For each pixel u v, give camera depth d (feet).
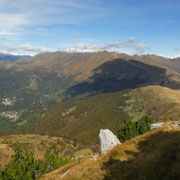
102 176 62.34
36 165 147.95
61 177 74.54
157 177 51.08
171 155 60.13
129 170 59.88
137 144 82.38
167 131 86.17
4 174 126.00
